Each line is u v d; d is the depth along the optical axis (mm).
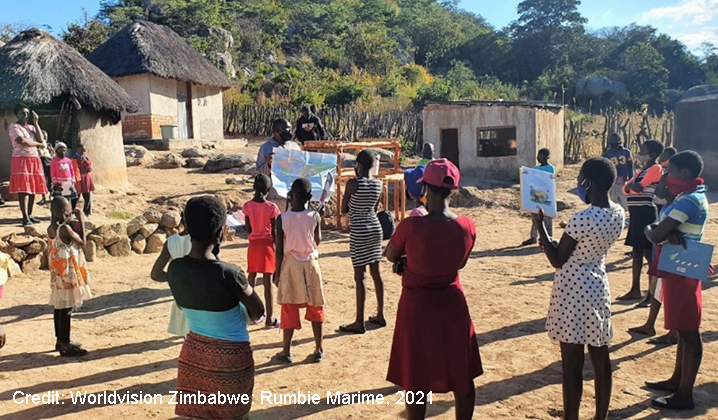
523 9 70938
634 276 7359
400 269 3928
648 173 6707
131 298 7684
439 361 3676
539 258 9930
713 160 16578
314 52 46469
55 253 5578
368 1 63906
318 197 8961
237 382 3465
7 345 5938
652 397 4754
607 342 4062
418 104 35688
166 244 4574
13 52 12531
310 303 5465
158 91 22688
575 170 18219
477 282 8414
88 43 33219
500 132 18281
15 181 9383
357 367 5438
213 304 3398
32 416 4445
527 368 5359
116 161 13867
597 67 66188
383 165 18172
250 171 16531
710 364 5371
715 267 8883
